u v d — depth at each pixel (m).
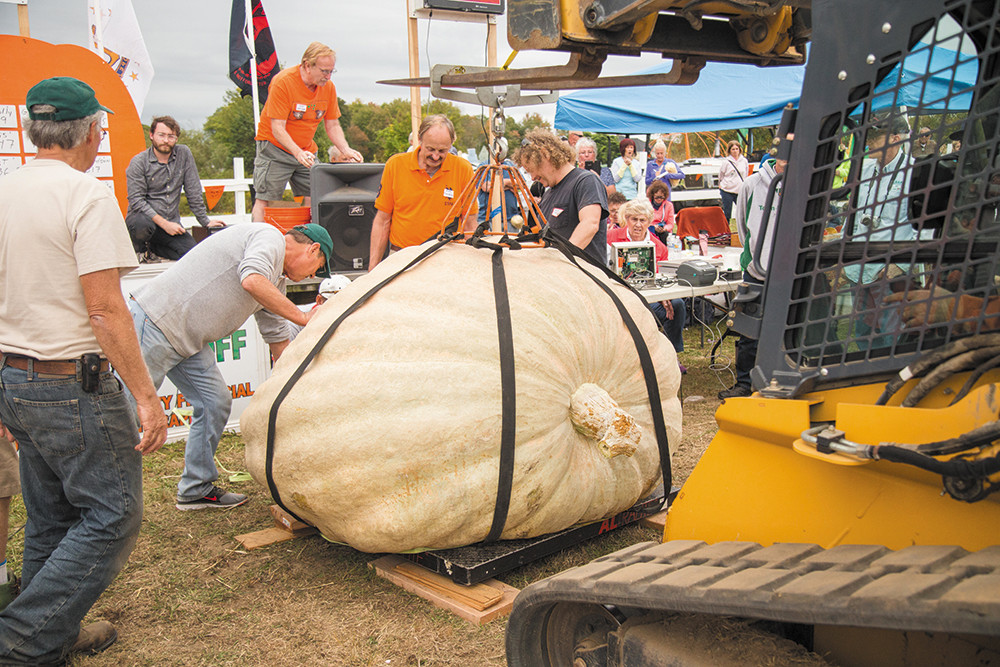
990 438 1.47
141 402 2.87
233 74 11.57
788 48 2.55
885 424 1.69
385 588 3.59
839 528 1.84
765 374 2.00
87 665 3.02
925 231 1.83
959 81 1.72
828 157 1.85
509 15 2.41
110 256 2.72
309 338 3.53
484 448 3.16
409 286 3.45
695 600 1.68
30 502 3.09
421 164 5.90
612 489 3.60
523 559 3.49
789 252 1.93
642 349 3.64
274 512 4.35
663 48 2.40
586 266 3.89
